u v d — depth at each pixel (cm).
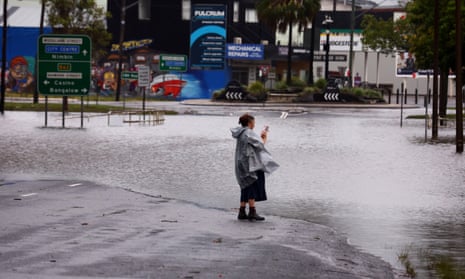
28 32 11012
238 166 1823
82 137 4197
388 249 1578
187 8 11012
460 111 3666
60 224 1684
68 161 3070
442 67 5538
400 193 2367
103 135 4359
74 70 4816
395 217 1962
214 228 1705
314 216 1956
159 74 10838
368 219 1928
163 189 2378
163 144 3869
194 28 10712
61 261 1300
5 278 1165
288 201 2189
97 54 10325
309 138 4375
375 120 6281
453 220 1930
